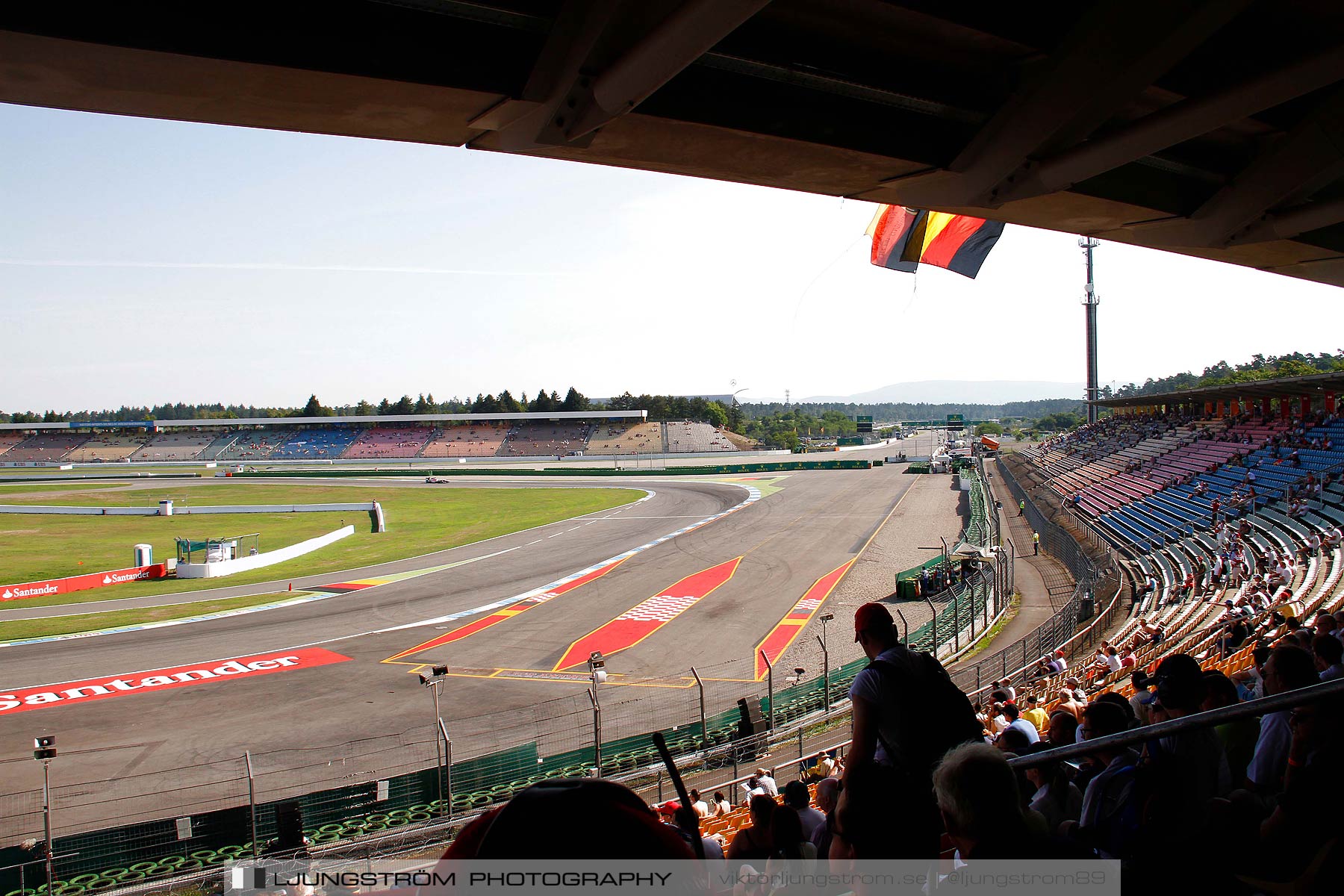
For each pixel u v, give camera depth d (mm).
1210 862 3170
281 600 32688
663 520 52594
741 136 5816
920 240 9766
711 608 29812
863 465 86438
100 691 21500
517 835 1438
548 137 5359
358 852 12617
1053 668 17484
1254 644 11461
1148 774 3373
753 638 25812
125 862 12289
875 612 3570
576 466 103062
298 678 22484
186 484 90688
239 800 15078
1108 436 67812
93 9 3936
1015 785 2320
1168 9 4836
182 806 14875
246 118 5105
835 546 41500
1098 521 42219
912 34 5527
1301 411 41000
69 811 14758
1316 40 5875
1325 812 3105
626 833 1468
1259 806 3414
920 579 29812
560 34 4676
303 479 95562
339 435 138875
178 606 31641
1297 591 19125
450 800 14078
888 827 2590
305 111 5031
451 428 136375
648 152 6105
